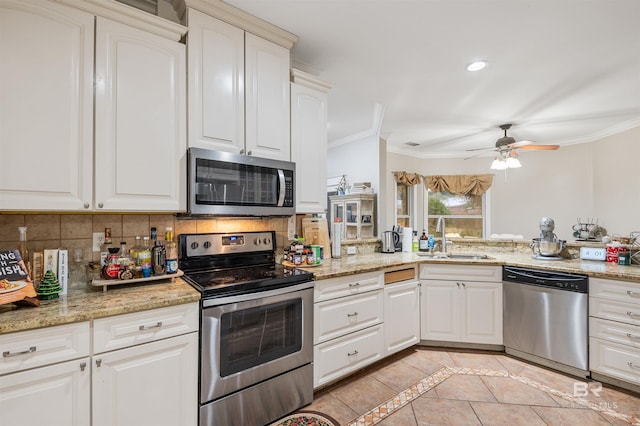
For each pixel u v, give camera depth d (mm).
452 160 5781
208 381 1473
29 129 1292
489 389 2047
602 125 4031
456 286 2635
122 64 1508
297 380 1819
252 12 1829
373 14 1821
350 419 1742
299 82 2197
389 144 5148
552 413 1798
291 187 2068
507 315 2531
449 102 3205
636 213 3816
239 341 1585
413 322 2611
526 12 1767
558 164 5004
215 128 1780
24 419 1086
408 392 2014
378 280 2316
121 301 1334
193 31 1717
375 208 4195
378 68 2482
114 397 1252
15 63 1269
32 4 1303
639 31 1933
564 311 2234
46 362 1122
